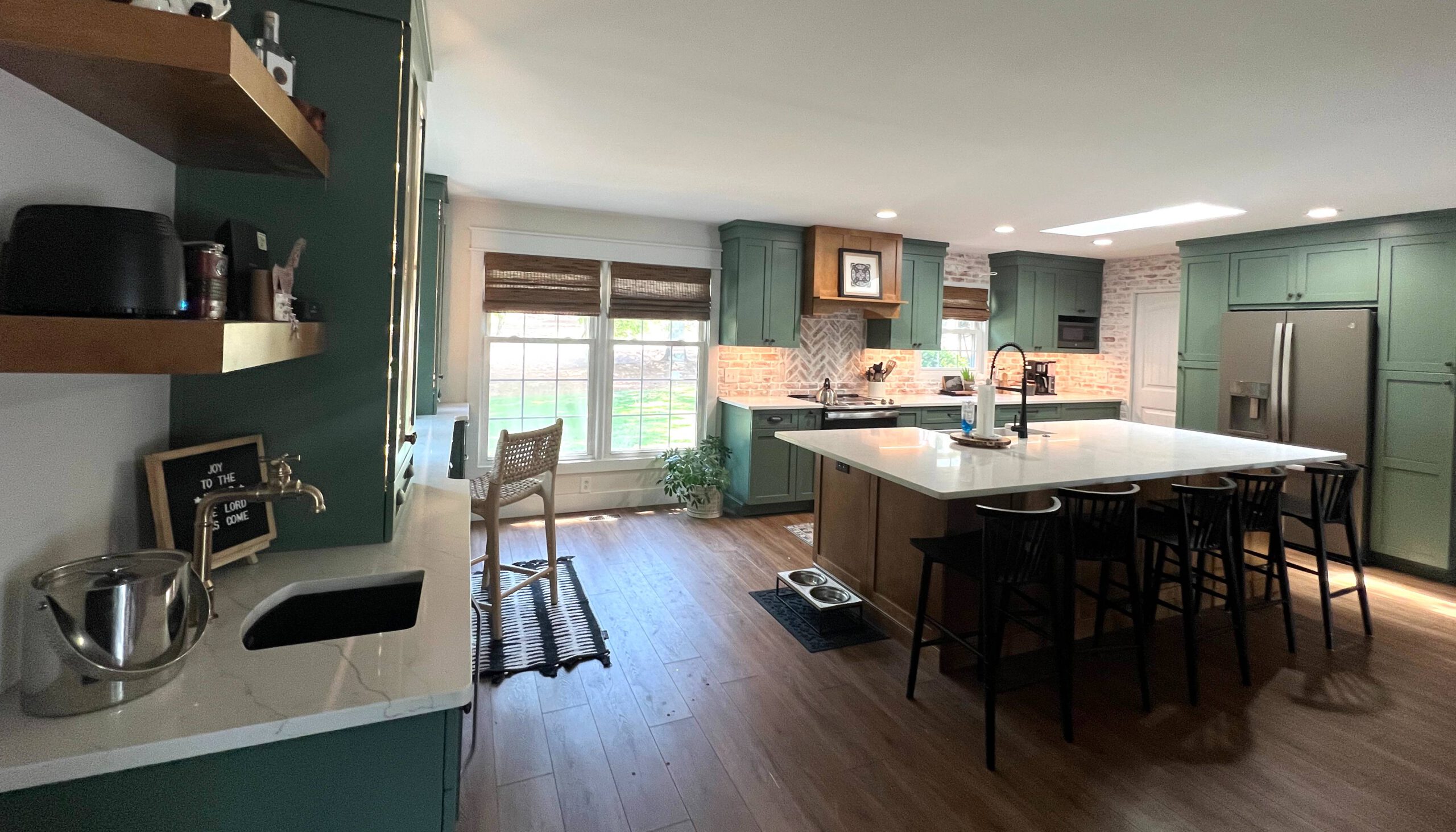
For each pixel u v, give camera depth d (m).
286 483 1.25
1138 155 3.28
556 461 3.38
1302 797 2.09
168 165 1.44
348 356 1.65
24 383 0.97
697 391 5.73
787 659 2.95
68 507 1.10
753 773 2.16
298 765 0.96
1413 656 3.09
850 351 6.35
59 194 1.03
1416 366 4.26
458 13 2.04
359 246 1.64
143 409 1.38
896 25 2.06
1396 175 3.49
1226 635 3.30
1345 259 4.60
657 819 1.94
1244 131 2.90
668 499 5.68
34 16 0.79
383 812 1.01
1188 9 1.91
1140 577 3.34
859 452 3.24
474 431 4.91
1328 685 2.81
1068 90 2.52
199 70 0.87
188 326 0.88
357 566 1.54
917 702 2.62
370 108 1.63
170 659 1.00
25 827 0.86
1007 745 2.34
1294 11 1.91
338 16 1.60
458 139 3.32
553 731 2.36
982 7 1.93
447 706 1.02
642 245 5.33
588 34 2.17
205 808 0.93
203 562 1.24
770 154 3.45
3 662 0.94
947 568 2.87
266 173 1.52
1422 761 2.28
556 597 3.43
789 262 5.51
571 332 5.26
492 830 1.88
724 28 2.11
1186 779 2.17
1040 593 3.11
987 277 6.85
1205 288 5.46
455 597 1.39
